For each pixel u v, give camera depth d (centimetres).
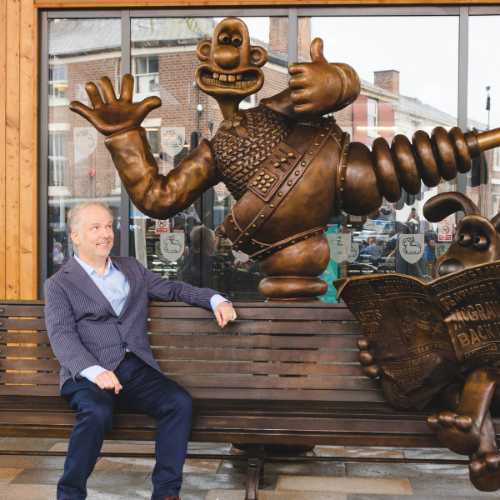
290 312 295
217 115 515
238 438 256
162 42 510
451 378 252
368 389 289
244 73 304
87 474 241
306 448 334
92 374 257
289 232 296
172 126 520
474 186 503
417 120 497
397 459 274
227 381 296
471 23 486
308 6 489
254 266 520
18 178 498
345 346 292
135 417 262
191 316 301
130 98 317
